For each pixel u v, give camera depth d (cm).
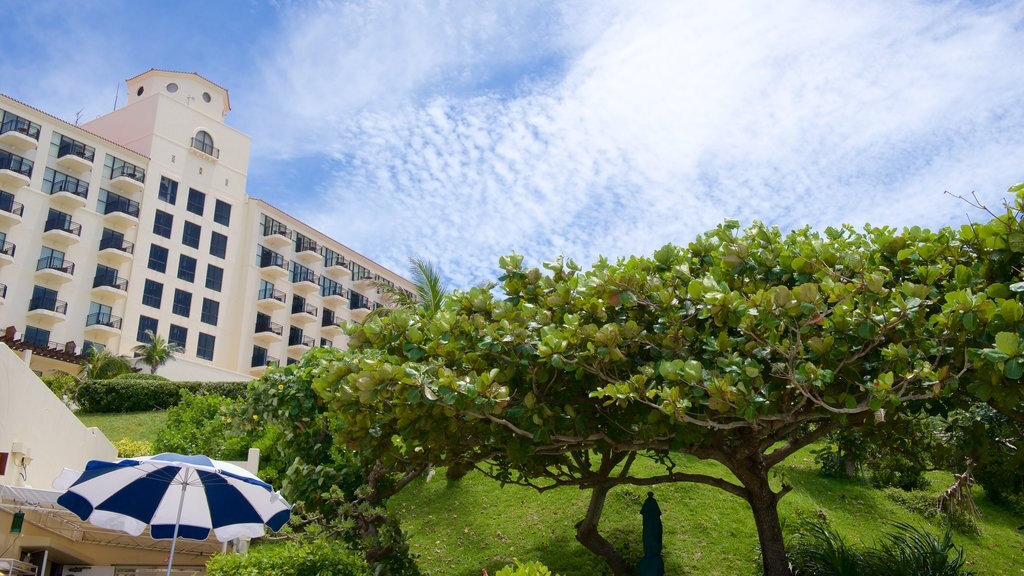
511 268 1077
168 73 5347
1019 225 825
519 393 959
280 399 1441
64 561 1224
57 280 4325
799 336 810
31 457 1110
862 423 1016
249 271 5334
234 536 966
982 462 1102
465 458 1083
